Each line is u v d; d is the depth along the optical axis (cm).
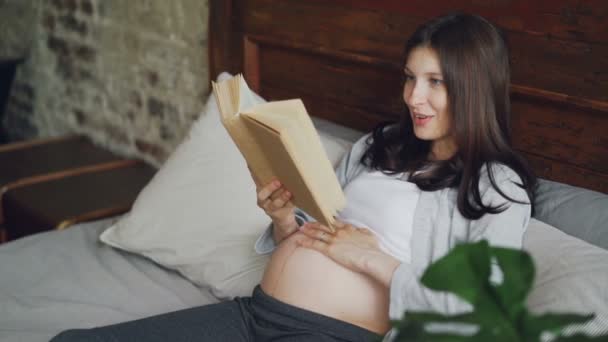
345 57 209
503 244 132
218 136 194
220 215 179
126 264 190
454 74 143
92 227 214
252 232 175
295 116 125
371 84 206
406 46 151
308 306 140
